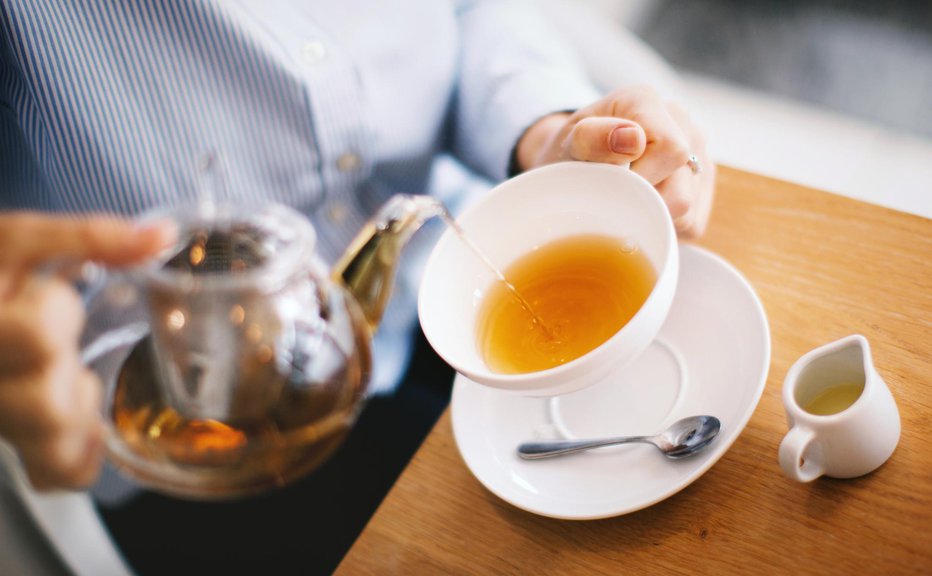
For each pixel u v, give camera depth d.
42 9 0.69
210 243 0.47
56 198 0.76
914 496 0.48
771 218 0.62
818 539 0.48
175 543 0.76
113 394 0.46
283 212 0.48
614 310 0.53
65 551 0.61
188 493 0.49
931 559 0.46
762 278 0.59
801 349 0.55
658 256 0.52
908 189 1.25
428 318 0.52
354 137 0.77
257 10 0.73
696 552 0.50
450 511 0.54
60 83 0.71
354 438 0.78
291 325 0.47
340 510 0.75
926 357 0.53
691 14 1.61
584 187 0.55
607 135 0.54
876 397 0.48
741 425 0.50
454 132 0.84
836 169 1.30
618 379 0.56
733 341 0.54
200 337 0.46
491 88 0.80
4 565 0.60
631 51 0.90
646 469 0.52
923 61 1.43
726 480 0.51
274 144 0.75
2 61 0.72
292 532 0.74
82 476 0.48
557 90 0.76
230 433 0.47
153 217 0.47
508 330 0.55
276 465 0.48
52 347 0.44
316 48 0.74
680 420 0.52
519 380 0.49
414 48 0.79
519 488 0.53
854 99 1.40
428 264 0.54
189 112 0.73
